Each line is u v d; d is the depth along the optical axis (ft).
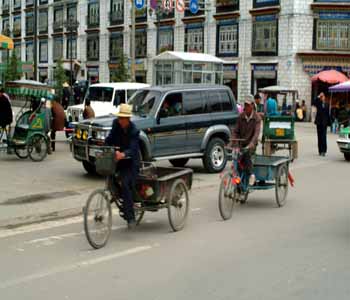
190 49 150.30
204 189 42.22
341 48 128.06
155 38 160.04
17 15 234.79
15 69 177.58
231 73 140.36
